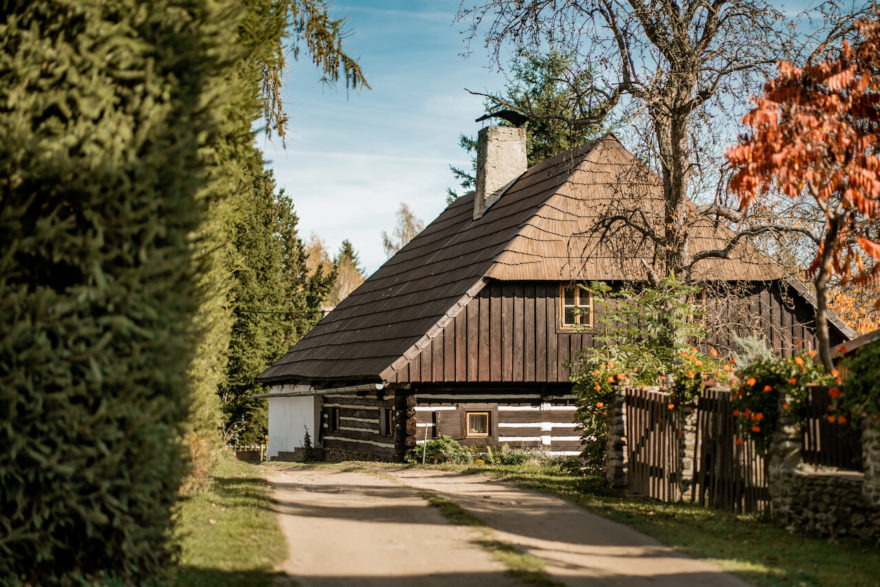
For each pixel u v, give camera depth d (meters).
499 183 26.28
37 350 5.69
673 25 14.20
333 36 13.74
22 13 6.14
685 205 15.20
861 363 8.70
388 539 8.75
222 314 10.96
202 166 7.18
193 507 9.64
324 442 27.02
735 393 10.52
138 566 6.35
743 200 10.56
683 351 12.46
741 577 7.27
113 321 5.94
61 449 5.80
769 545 8.66
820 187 10.48
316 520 9.86
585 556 8.20
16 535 5.71
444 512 10.39
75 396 5.97
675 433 11.82
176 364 6.57
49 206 6.00
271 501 10.94
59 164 5.77
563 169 23.31
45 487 5.84
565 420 21.66
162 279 6.34
